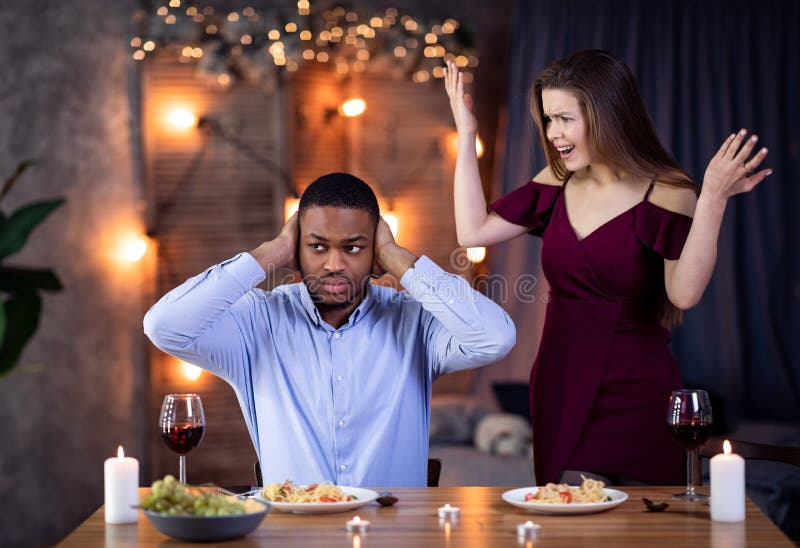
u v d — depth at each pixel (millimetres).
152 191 4562
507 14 5082
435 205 4926
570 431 2191
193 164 4617
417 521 1576
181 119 4562
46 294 4336
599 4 4723
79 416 4406
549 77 2193
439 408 4473
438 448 4191
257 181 4695
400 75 4832
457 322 1938
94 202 4461
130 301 4535
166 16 4500
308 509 1618
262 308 2047
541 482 2242
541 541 1454
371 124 4832
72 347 4391
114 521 1592
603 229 2172
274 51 4578
